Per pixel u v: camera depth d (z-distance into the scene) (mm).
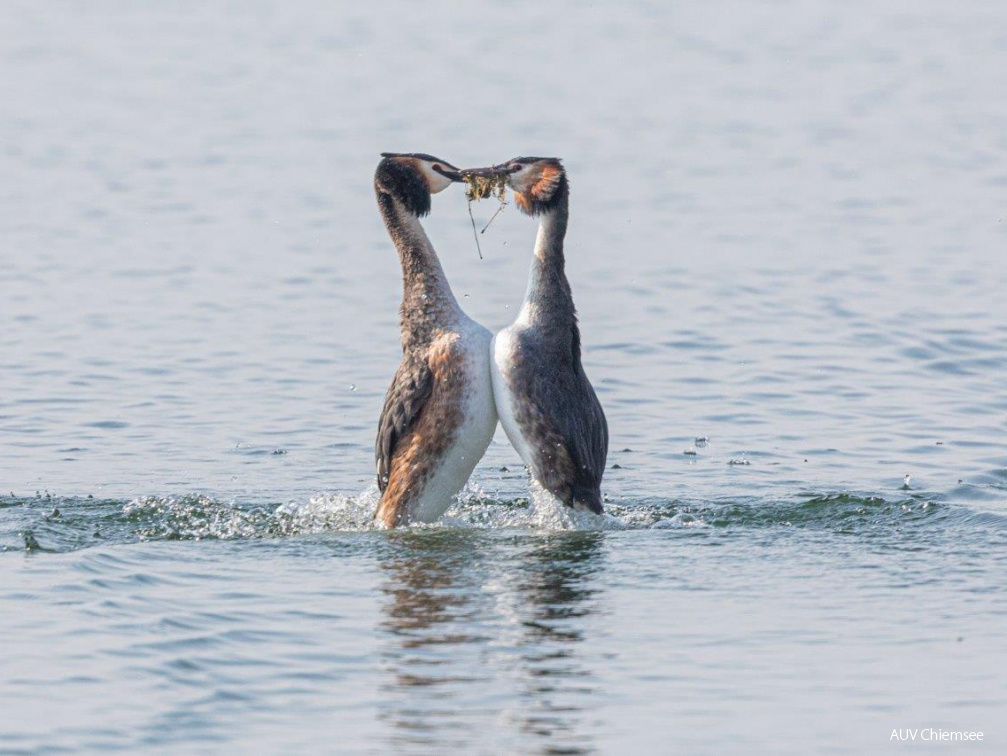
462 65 54688
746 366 19172
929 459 15016
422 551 11438
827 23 65000
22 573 10680
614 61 55375
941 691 8609
